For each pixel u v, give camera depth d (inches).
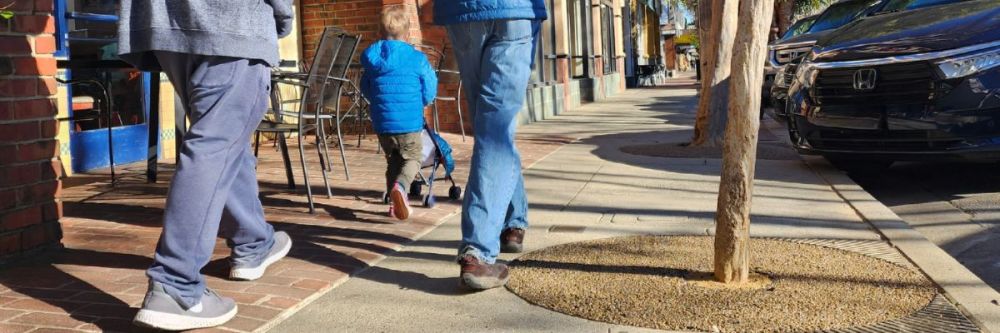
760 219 202.7
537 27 150.0
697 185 257.4
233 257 150.6
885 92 243.6
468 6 141.3
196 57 122.8
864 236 183.9
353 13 426.9
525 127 488.4
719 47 350.3
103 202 231.3
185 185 121.0
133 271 156.7
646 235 185.5
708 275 148.9
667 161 315.3
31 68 163.2
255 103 128.3
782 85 436.8
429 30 427.5
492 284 143.4
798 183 256.8
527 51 145.1
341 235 189.9
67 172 288.4
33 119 164.4
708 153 334.6
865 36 261.6
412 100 208.2
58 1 275.1
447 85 437.1
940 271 151.3
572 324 127.3
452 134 431.8
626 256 164.4
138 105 331.6
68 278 151.3
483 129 144.7
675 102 750.5
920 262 158.6
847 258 160.9
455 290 146.9
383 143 211.2
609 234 189.3
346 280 154.4
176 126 283.0
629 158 326.6
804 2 1263.5
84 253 170.1
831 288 140.7
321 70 262.2
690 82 1419.8
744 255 143.9
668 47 2191.2
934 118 232.7
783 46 513.7
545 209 221.6
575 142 394.3
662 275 149.6
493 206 143.9
